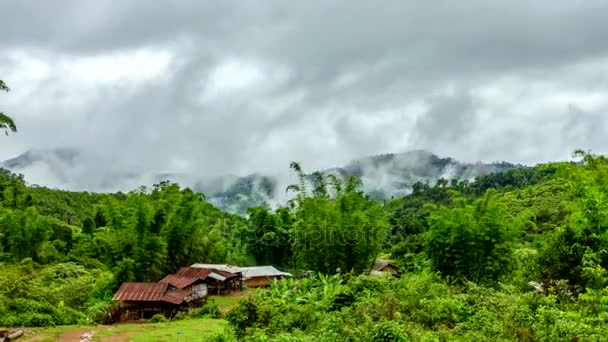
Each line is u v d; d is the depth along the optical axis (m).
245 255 49.97
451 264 19.80
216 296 36.75
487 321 11.92
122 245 31.20
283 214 49.00
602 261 15.14
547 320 11.13
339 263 25.56
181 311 27.25
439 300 14.69
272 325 14.48
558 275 15.98
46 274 29.58
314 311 16.08
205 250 44.09
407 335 11.29
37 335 17.08
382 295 16.25
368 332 11.35
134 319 25.97
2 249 37.72
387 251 41.72
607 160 16.61
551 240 17.02
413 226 46.56
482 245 19.55
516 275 18.78
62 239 46.50
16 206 46.75
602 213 15.18
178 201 35.41
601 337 10.03
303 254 26.44
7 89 19.17
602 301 12.52
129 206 32.53
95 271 31.95
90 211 72.94
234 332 14.32
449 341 11.20
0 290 22.00
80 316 22.11
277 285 26.86
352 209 25.56
